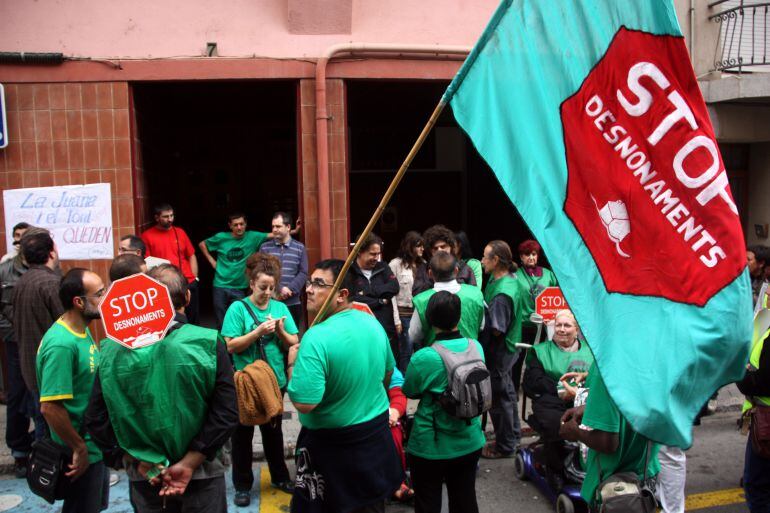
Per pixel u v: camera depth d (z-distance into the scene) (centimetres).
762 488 387
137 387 283
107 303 275
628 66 267
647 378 247
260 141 1200
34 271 459
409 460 380
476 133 279
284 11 737
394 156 1243
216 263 801
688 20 862
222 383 295
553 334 514
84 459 343
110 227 720
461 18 761
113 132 715
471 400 358
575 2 276
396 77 746
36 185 712
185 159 1186
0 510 470
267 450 488
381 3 750
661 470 395
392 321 609
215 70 723
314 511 328
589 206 267
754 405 388
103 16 715
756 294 618
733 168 955
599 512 295
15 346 522
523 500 485
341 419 323
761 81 811
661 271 259
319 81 725
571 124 272
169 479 288
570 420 325
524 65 279
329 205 750
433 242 614
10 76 699
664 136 262
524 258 648
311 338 320
